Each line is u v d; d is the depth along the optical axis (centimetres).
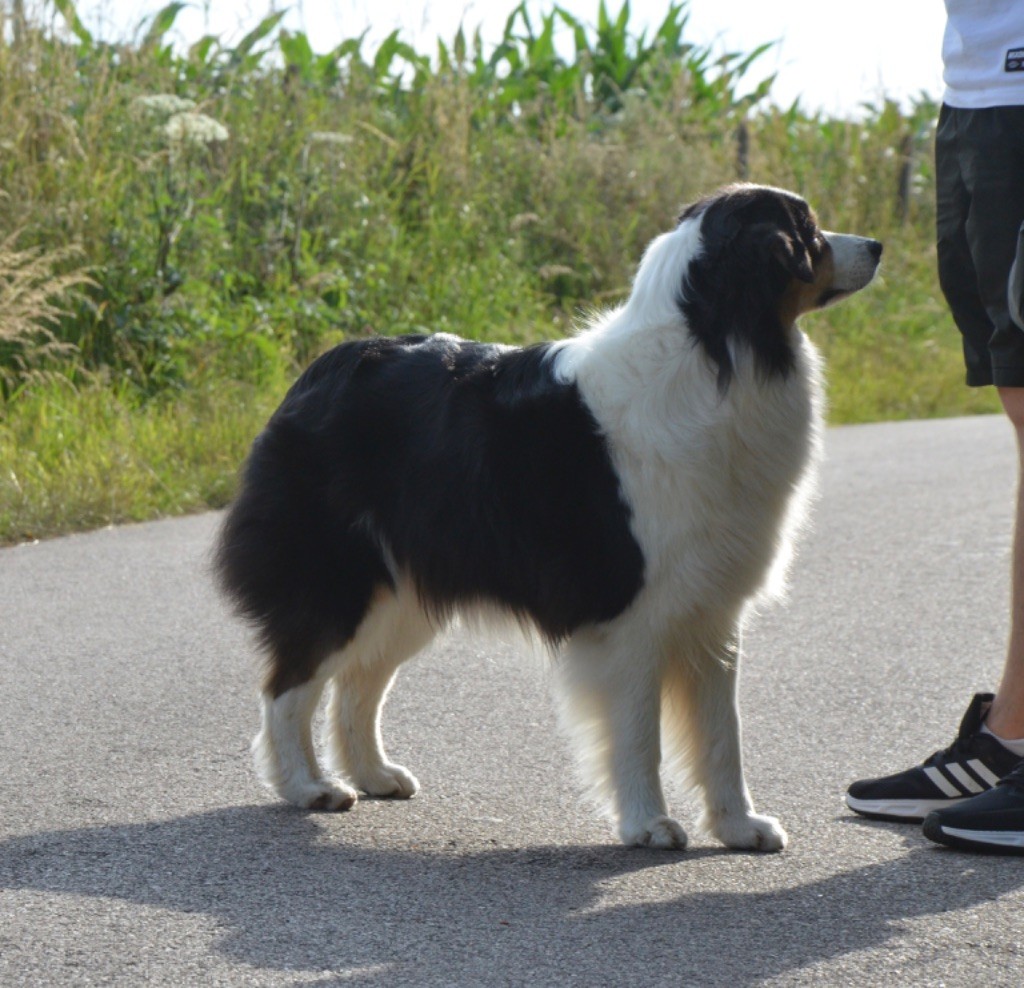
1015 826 344
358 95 1366
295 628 391
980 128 364
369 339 408
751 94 1747
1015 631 367
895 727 452
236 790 395
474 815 378
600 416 354
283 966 276
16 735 436
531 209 1391
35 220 970
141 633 558
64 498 755
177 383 950
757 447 357
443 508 371
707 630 362
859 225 1647
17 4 1027
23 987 267
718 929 296
